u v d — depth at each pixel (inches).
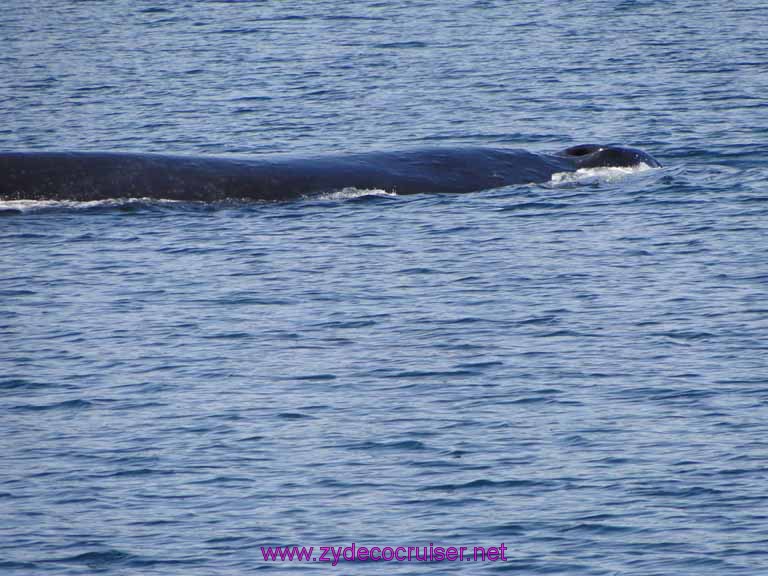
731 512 2743.6
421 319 3944.4
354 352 3700.8
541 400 3326.8
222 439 3159.5
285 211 5172.2
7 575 2598.4
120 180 5275.6
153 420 3275.1
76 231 4923.7
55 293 4274.1
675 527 2696.9
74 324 3983.8
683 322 3843.5
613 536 2674.7
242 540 2709.2
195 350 3750.0
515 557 2615.7
